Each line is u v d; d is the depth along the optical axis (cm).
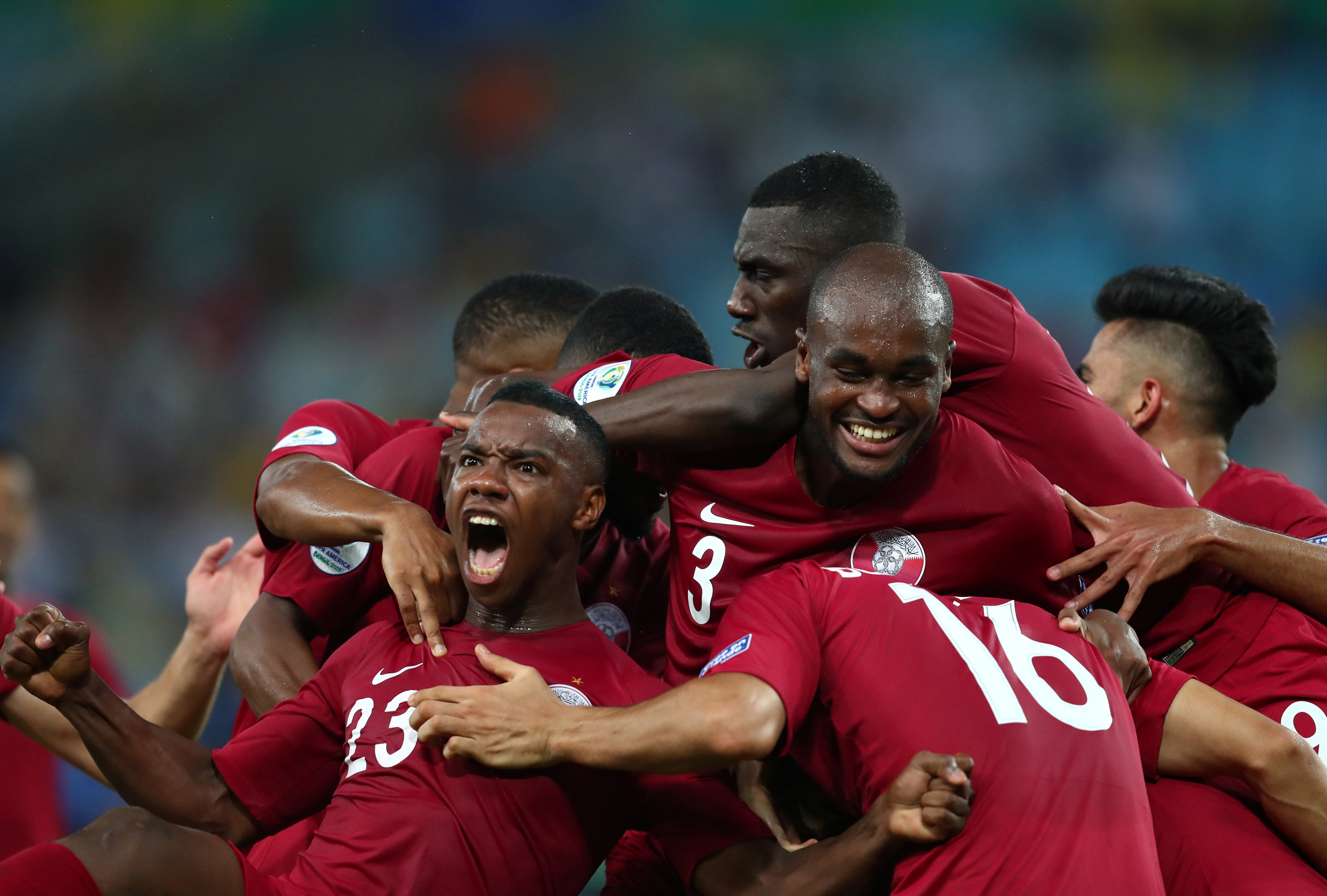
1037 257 5372
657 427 1020
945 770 841
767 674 881
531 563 989
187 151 6203
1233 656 1159
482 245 5878
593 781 949
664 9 6166
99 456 5319
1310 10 5628
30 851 838
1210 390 1387
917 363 934
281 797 998
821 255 1145
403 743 955
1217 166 5481
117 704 953
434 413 5500
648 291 1314
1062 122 5647
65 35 6391
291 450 1202
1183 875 1013
